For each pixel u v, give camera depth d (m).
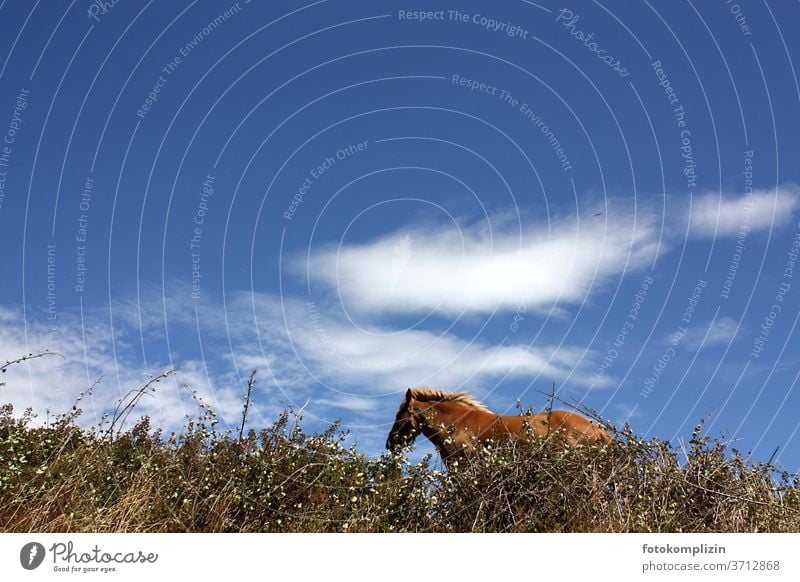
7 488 5.61
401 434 10.32
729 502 6.19
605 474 6.47
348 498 6.35
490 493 6.44
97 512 5.58
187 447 6.68
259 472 6.30
